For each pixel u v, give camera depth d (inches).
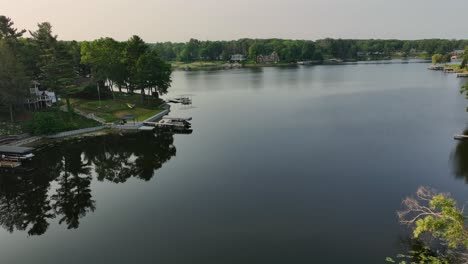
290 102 4485.7
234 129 3142.2
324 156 2305.6
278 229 1437.0
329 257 1245.1
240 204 1665.8
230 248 1312.7
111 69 3983.8
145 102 4320.9
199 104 4598.9
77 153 2561.5
